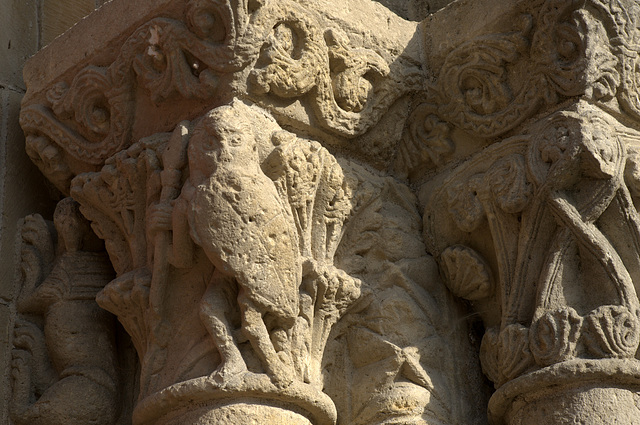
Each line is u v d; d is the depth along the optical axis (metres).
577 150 3.60
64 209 4.29
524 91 3.84
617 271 3.54
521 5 3.85
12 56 4.68
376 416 3.75
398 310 3.92
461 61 4.03
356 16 4.01
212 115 3.61
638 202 3.69
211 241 3.48
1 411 4.12
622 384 3.46
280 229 3.57
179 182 3.68
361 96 3.97
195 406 3.48
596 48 3.68
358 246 3.98
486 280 3.92
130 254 4.00
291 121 3.84
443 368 3.91
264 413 3.46
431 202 4.11
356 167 4.06
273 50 3.68
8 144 4.52
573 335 3.48
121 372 4.19
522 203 3.71
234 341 3.50
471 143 4.06
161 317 3.66
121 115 3.96
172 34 3.71
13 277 4.36
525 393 3.57
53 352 4.14
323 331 3.78
